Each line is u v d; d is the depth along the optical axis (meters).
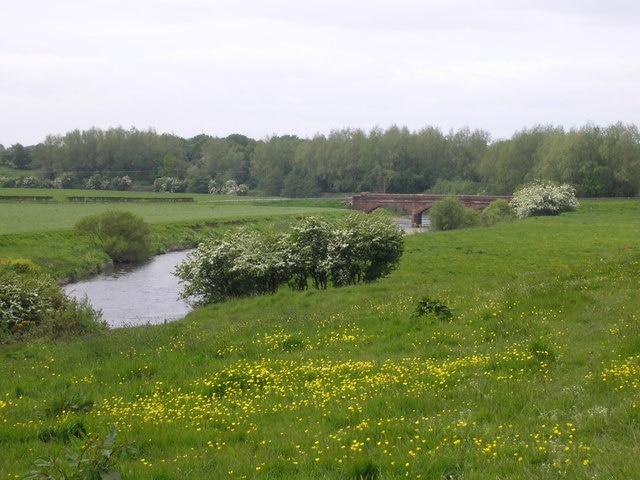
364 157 175.50
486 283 31.44
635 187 119.88
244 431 11.20
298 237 37.25
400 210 149.25
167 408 13.38
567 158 119.38
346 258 36.47
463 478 8.05
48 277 37.59
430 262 48.91
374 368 15.38
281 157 188.12
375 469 8.72
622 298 21.75
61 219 95.88
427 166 174.50
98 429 11.73
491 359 15.16
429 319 21.08
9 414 13.51
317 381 14.40
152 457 10.17
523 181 138.12
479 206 115.81
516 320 19.64
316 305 28.48
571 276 28.28
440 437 9.77
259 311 28.88
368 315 23.25
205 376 16.05
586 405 10.94
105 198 145.00
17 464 10.01
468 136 178.50
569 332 17.78
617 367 13.28
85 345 21.97
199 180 196.50
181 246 87.88
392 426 10.58
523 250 54.84
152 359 18.38
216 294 37.34
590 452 8.55
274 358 17.61
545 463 8.39
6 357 21.86
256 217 115.69
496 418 10.67
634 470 7.63
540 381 13.11
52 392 15.88
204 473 9.08
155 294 49.72
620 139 119.06
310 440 10.34
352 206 130.50
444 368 14.61
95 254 69.19
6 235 69.31
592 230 70.75
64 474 8.01
